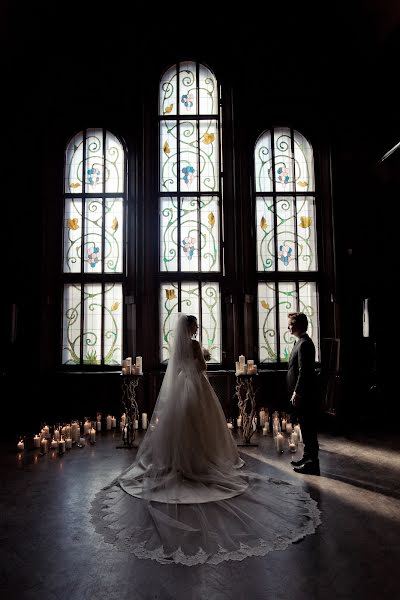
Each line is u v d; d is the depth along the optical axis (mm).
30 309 5984
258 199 6539
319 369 6039
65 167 6566
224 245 6359
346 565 2070
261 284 6398
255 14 6590
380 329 5922
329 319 6242
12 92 6238
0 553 2211
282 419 5488
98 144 6586
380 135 6352
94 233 6430
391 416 5824
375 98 6383
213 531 2381
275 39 6637
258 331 6301
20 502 2949
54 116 6504
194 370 3568
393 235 6008
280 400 5953
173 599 1795
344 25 6145
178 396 3385
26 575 1994
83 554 2186
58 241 6363
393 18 5434
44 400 5848
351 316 6160
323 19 6312
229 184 6434
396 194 5965
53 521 2615
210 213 6488
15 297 5957
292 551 2199
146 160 6402
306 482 3342
